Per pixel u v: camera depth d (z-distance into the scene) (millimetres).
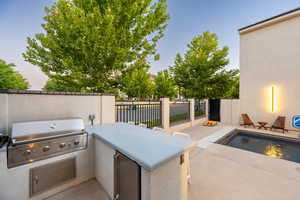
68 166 1909
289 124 6141
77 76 4199
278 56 6453
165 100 5457
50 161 1735
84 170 2096
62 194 1827
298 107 5934
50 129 1761
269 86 6742
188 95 10445
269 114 6750
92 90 4770
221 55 9758
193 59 10023
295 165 2814
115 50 4230
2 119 1831
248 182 2211
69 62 4043
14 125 1583
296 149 4480
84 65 4430
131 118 4820
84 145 2062
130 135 1880
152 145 1437
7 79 13875
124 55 4520
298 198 1828
